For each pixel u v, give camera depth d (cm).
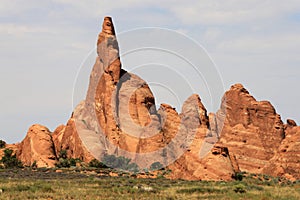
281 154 13638
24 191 6856
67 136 15262
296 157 13375
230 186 8350
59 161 13338
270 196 7275
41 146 13862
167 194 7094
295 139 13750
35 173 10612
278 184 10081
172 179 10156
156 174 11425
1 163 13550
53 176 9906
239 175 10600
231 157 12275
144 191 7262
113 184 8094
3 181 8125
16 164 12812
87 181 8538
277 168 13350
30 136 14200
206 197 6962
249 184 9212
